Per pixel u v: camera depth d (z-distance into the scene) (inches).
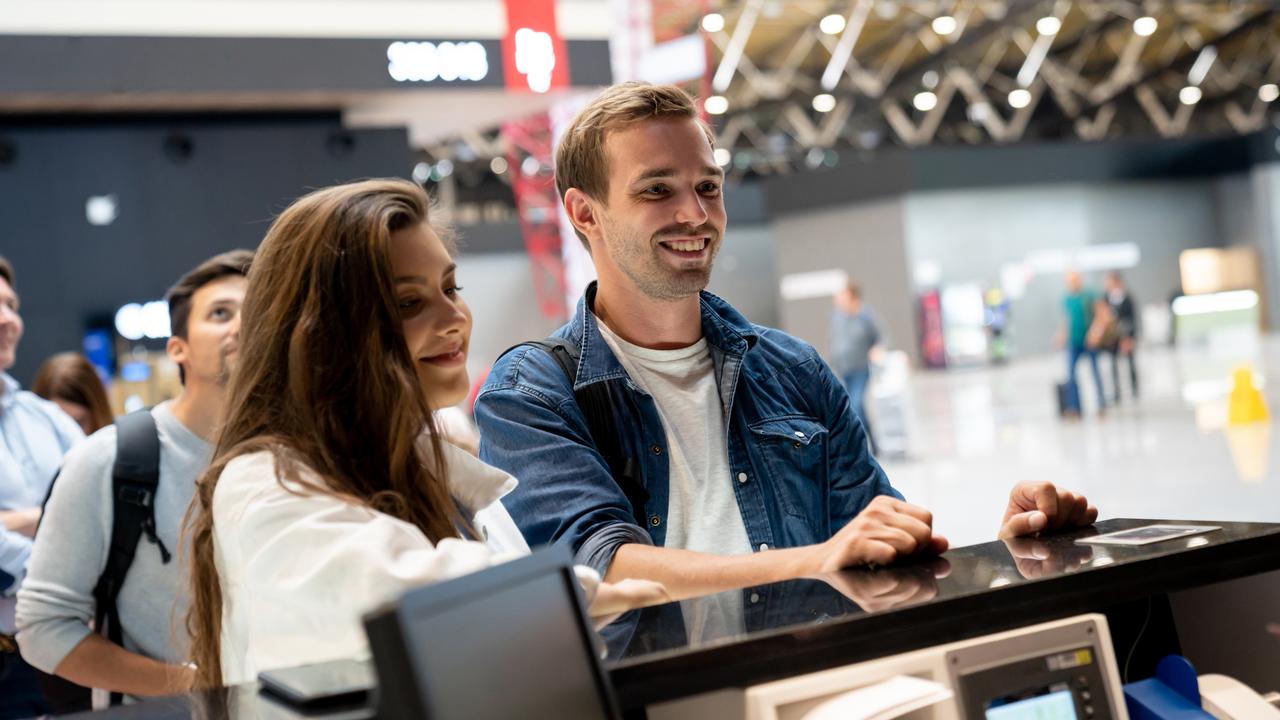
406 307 50.1
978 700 42.9
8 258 356.5
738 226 1158.3
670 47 386.9
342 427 46.6
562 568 37.8
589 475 65.4
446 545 42.5
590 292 74.5
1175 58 1144.8
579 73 381.7
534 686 34.2
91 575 88.8
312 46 351.3
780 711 40.9
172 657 88.1
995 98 1211.2
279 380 47.7
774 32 955.3
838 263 1042.7
